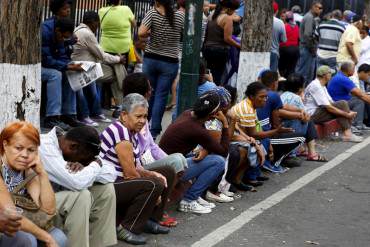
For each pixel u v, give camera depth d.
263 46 10.14
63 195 5.29
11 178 4.84
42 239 4.81
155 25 9.23
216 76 11.62
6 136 4.77
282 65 15.18
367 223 7.33
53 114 9.12
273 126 8.73
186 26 7.87
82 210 5.28
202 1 7.83
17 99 5.45
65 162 5.32
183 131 6.87
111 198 5.66
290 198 8.00
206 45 11.47
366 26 16.14
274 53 13.58
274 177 8.88
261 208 7.52
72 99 9.46
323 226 7.12
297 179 8.86
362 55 14.40
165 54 9.30
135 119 6.09
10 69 5.40
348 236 6.87
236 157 7.64
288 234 6.79
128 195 6.00
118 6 10.93
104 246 5.69
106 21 10.84
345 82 11.75
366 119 12.69
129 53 11.28
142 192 6.00
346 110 11.24
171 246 6.18
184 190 7.08
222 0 11.37
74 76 9.34
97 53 10.11
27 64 5.46
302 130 9.45
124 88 7.21
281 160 9.11
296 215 7.41
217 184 7.46
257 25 10.09
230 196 7.72
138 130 6.15
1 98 5.41
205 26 11.69
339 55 14.25
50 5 9.33
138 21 12.43
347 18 16.91
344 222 7.30
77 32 10.05
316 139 11.23
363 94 11.87
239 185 8.07
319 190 8.46
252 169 8.26
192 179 7.04
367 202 8.12
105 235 5.68
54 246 4.81
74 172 5.29
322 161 9.91
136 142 6.32
